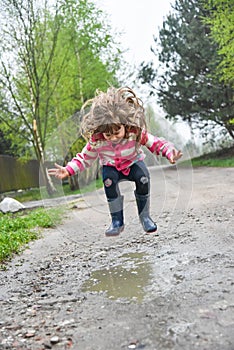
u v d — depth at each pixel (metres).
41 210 10.72
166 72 22.75
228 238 4.66
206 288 3.07
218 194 8.73
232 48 14.36
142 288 3.27
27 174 22.22
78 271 4.06
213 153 23.84
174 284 3.26
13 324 2.79
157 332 2.42
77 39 18.25
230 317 2.52
